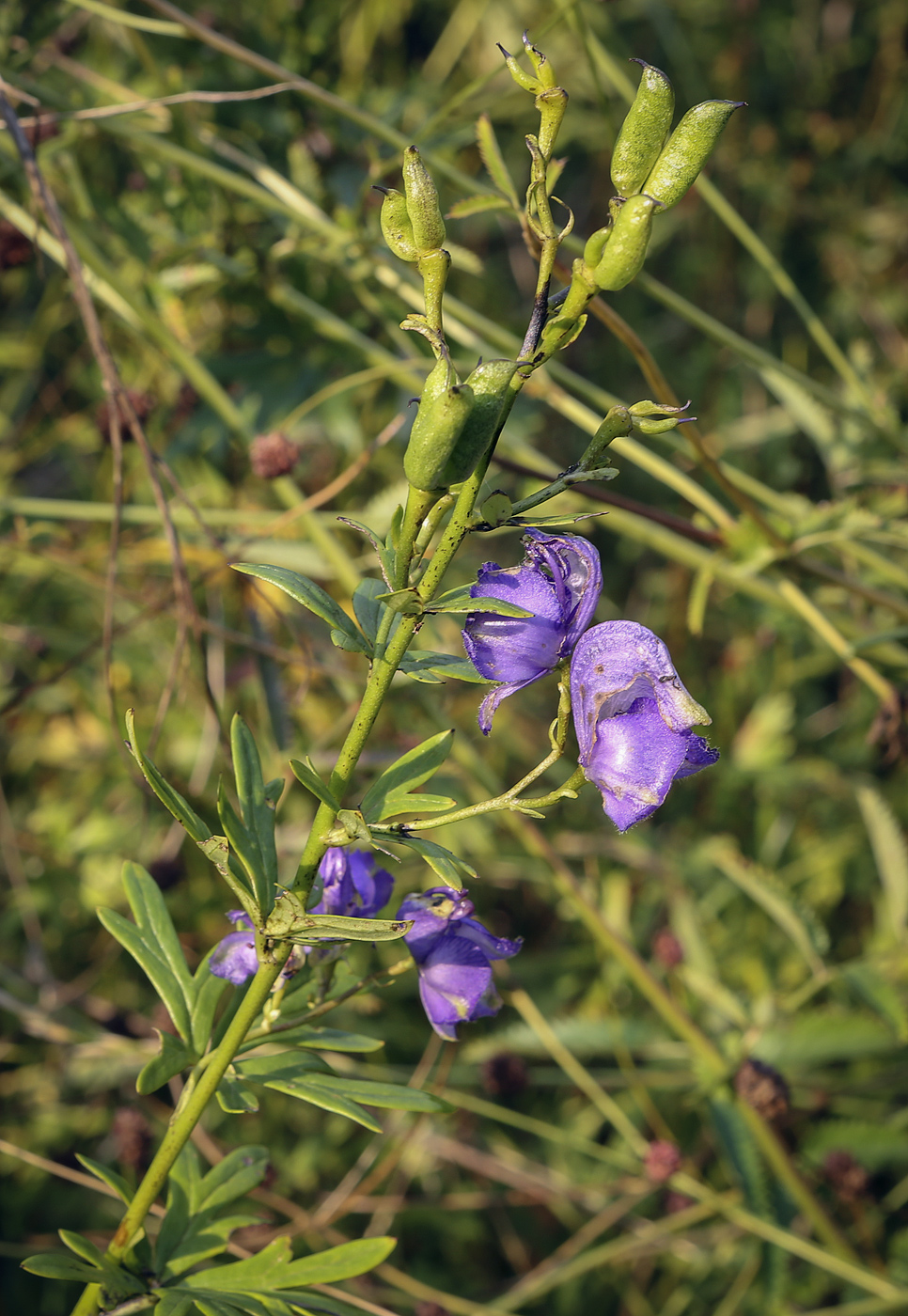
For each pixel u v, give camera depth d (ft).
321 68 3.28
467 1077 2.88
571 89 3.97
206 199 2.97
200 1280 1.63
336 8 3.31
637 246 1.39
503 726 3.38
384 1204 2.68
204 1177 1.72
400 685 2.82
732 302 4.23
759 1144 2.54
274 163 3.21
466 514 1.44
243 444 2.88
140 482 3.26
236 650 3.20
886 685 2.57
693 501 2.63
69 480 3.86
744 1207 2.55
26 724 3.36
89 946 3.17
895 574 2.74
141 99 3.03
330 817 1.53
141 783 2.76
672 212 4.12
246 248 2.96
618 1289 2.92
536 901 3.38
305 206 2.84
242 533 2.92
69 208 3.02
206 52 3.22
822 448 3.02
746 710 3.73
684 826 3.53
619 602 4.01
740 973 3.28
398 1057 2.99
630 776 1.47
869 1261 2.64
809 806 3.59
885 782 3.61
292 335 3.08
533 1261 2.98
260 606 2.92
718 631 3.86
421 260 1.39
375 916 1.65
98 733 3.33
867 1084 2.86
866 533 2.47
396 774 1.57
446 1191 2.99
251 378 3.10
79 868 3.19
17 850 2.95
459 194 3.66
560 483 1.45
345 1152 2.95
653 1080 2.74
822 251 4.20
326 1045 1.66
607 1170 3.01
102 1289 1.63
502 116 3.89
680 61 4.12
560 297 1.48
